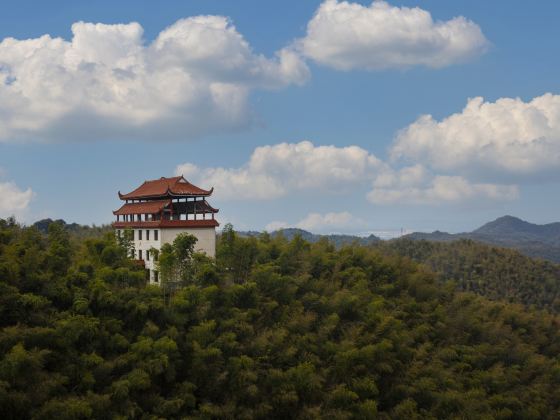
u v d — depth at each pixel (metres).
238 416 55.91
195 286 64.06
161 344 54.66
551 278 179.00
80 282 59.69
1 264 55.03
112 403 50.31
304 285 76.31
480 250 196.12
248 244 77.25
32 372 47.56
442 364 75.44
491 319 97.81
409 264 98.88
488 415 68.25
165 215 80.50
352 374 64.75
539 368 87.56
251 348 60.94
